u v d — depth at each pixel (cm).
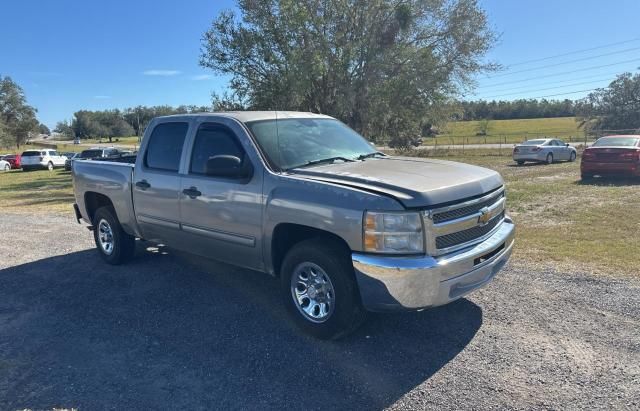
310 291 402
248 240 435
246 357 375
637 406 295
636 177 1438
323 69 2297
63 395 331
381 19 2369
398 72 2431
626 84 6794
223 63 2531
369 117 2469
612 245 651
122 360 378
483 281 392
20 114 9481
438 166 438
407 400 310
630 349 361
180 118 517
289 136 465
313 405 309
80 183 666
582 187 1284
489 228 410
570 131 7119
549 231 758
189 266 618
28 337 426
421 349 377
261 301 491
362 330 412
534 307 445
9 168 4231
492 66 2503
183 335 418
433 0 2361
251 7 2406
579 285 496
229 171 423
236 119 462
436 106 2598
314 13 2361
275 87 2450
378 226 346
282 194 400
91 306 493
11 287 568
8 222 1071
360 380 336
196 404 315
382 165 439
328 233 388
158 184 521
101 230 648
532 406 299
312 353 378
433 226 349
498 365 347
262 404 312
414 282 341
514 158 2544
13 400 326
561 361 349
